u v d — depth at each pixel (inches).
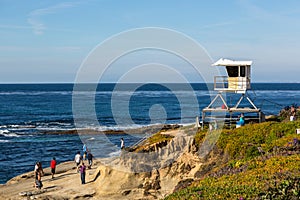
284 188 533.0
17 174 1680.6
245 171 691.4
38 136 2674.7
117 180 1128.8
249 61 1396.4
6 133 2822.3
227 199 525.7
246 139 1056.8
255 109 1392.7
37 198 1118.4
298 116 1421.0
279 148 835.4
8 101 5940.0
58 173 1448.1
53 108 4810.5
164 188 1092.5
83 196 1107.9
